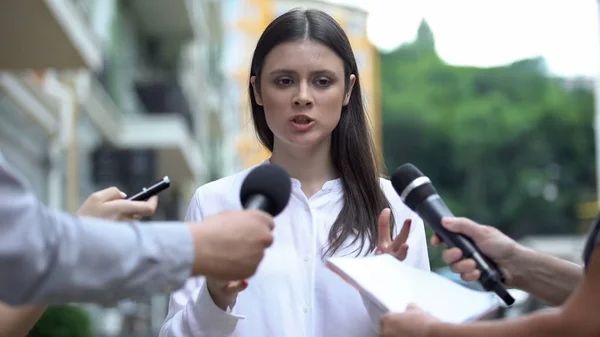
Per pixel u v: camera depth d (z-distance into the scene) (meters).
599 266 1.97
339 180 3.19
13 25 10.78
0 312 3.09
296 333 2.98
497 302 2.53
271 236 2.29
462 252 2.52
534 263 2.59
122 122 21.06
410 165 2.66
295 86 3.04
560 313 2.02
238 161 39.06
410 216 3.22
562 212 57.84
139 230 2.21
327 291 3.02
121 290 2.17
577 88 61.94
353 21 50.66
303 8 3.13
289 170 3.22
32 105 14.04
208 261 2.23
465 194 59.72
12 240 2.07
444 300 2.46
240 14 45.69
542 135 59.34
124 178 18.94
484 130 59.72
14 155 13.92
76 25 11.30
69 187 16.81
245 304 3.01
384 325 2.31
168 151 21.61
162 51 25.22
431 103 62.78
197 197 3.26
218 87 36.69
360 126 3.22
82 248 2.13
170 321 2.99
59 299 2.14
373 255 2.80
